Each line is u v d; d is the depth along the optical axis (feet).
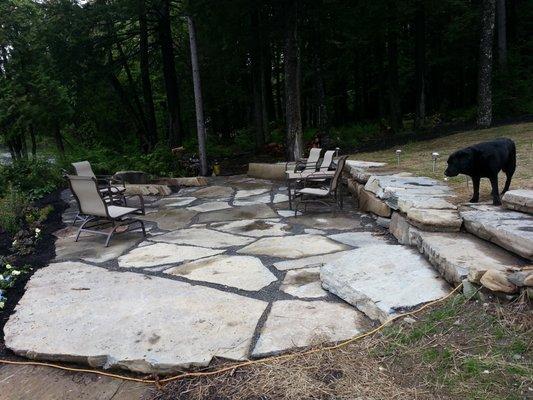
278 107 91.04
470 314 9.29
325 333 9.77
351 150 45.73
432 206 15.44
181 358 9.04
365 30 47.73
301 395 7.61
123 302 12.32
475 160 14.89
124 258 17.01
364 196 23.11
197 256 16.71
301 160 33.24
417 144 41.83
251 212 24.89
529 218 13.14
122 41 56.65
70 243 19.90
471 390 7.17
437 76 80.43
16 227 22.89
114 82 59.47
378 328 9.70
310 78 71.05
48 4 45.88
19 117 49.73
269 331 10.03
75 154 45.24
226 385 8.21
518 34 68.28
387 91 76.69
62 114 51.80
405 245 14.90
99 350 9.61
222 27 45.85
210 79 63.26
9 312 12.34
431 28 66.44
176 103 57.11
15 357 10.03
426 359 8.23
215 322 10.68
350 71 79.82
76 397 8.41
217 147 64.80
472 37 62.39
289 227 20.79
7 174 35.22
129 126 74.28
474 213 14.15
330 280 12.32
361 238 18.07
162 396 8.18
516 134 37.50
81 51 48.80
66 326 10.98
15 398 8.55
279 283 13.24
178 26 65.26
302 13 42.60
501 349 8.07
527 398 6.80
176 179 37.24
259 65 53.83
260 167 38.96
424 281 11.40
